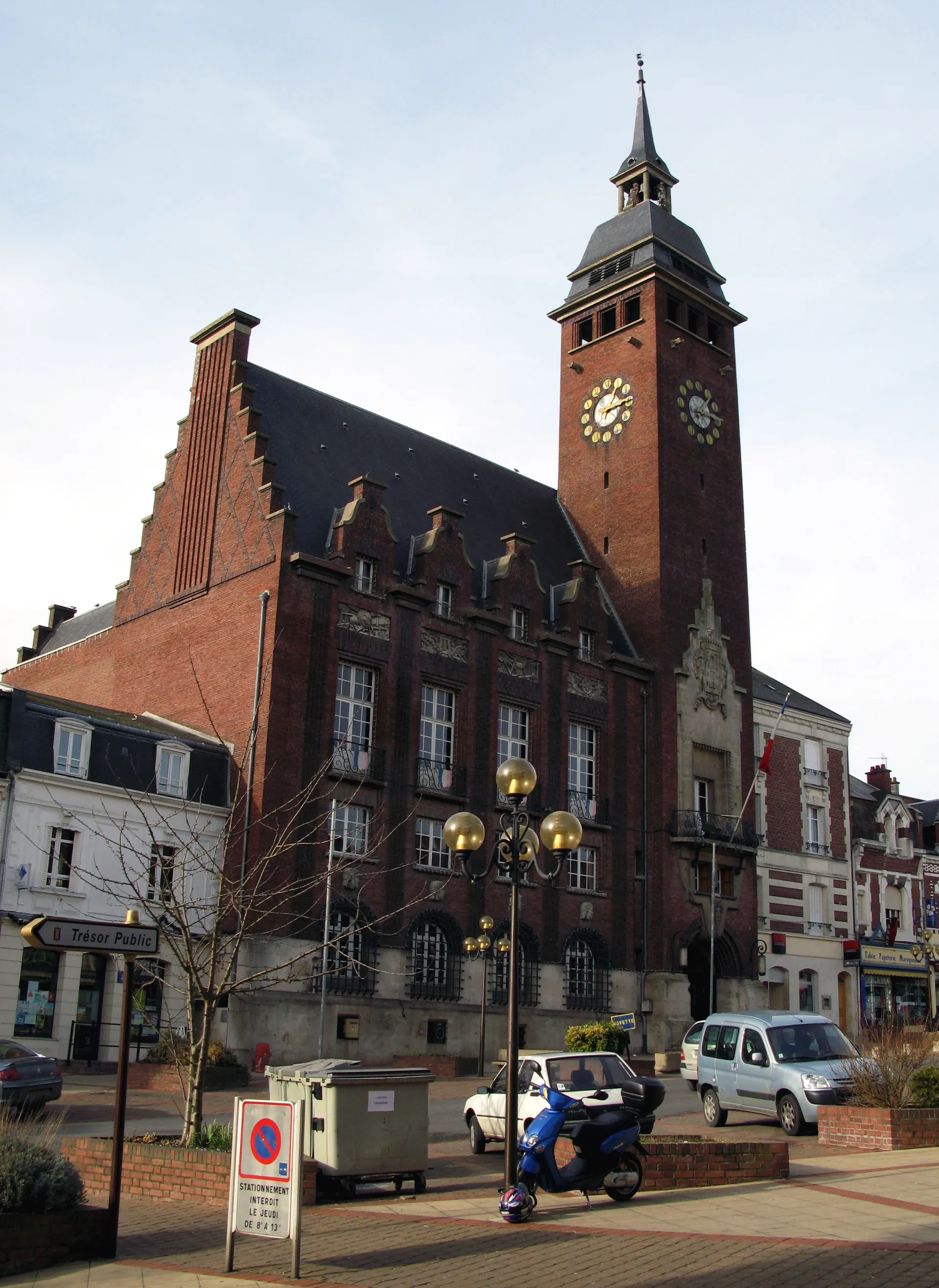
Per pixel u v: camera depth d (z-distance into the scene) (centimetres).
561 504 5756
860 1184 1548
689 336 5709
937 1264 1070
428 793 4188
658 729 5041
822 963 5922
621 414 5594
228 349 4528
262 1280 1150
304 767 3894
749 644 5569
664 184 6181
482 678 4491
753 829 5247
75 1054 3428
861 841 6309
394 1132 1658
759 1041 2333
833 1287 1012
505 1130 1655
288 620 3966
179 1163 1600
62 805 3512
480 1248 1252
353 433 4888
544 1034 4344
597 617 4997
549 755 4653
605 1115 1485
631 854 4838
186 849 2380
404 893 4056
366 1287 1111
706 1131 2311
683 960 4869
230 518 4275
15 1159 1269
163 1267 1225
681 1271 1102
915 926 6488
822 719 6216
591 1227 1320
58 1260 1245
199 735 4097
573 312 5956
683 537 5391
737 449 5800
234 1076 3008
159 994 3578
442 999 4084
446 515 4516
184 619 4372
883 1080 2078
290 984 3666
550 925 4466
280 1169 1197
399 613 4275
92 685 4838
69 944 1266
